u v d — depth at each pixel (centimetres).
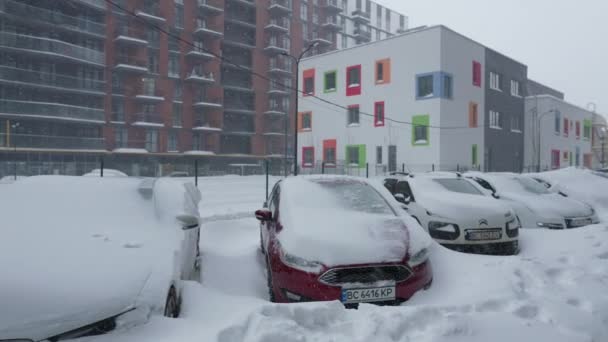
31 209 391
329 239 438
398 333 317
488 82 3606
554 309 372
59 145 3612
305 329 316
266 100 5459
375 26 7756
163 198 476
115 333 279
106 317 278
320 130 3778
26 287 276
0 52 3459
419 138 3145
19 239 335
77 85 3778
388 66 3316
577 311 372
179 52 4575
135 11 4184
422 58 3125
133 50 4144
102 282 296
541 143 4288
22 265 297
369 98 3431
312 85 3859
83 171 3462
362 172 3453
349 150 3572
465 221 646
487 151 3594
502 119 3806
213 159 4822
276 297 442
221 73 5175
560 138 4606
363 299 405
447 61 3102
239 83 5309
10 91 3506
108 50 4009
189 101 4653
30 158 3506
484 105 3541
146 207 443
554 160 4441
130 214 425
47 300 271
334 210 520
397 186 813
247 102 5366
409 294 420
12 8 3450
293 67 5803
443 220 659
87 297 280
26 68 3584
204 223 880
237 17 5322
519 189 925
